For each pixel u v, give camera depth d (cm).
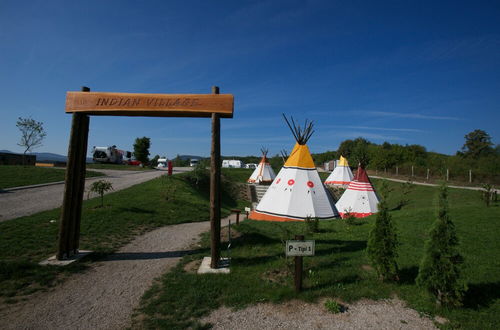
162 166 4788
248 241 833
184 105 651
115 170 3167
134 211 1254
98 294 506
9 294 486
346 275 555
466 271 558
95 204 1277
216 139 645
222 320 415
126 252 760
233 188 3028
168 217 1281
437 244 444
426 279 449
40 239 777
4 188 1588
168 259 707
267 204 1370
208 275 574
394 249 517
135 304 471
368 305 454
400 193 2344
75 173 687
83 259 677
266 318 420
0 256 645
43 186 1758
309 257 661
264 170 3394
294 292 485
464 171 2842
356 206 1617
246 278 555
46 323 412
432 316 421
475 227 870
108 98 661
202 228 1128
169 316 429
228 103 650
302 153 1418
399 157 4091
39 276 559
